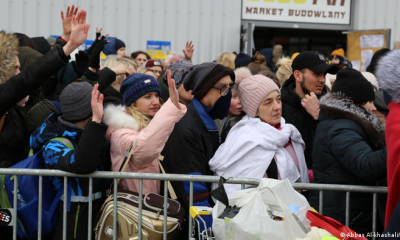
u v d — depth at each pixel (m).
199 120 3.16
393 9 9.05
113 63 4.41
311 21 9.05
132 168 2.96
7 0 7.57
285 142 3.25
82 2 7.87
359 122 2.89
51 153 2.83
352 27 9.17
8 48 3.16
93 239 2.98
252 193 2.58
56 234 2.95
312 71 3.99
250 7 8.77
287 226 2.37
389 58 2.45
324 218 2.42
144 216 2.78
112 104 3.21
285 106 4.07
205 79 3.16
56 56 2.92
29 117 3.35
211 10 8.46
